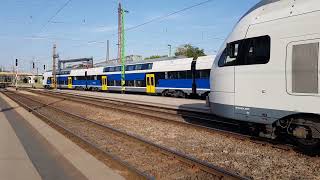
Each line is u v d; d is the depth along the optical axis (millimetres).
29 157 8867
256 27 9242
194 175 6949
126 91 40219
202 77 28766
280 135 9391
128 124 14406
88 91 51000
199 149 9312
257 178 6730
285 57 8367
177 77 31672
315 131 7996
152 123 14148
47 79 71875
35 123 15539
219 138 10492
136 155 8812
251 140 9711
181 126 12945
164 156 8445
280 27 8523
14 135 12297
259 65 9062
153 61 35812
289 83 8273
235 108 9883
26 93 48188
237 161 7984
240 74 9680
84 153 9141
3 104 28359
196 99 28594
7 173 7441
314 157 7992
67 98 32031
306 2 8055
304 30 7953
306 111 7906
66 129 12672
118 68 43125
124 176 7059
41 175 7270
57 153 9297
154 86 35000
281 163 7660
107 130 12430
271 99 8750
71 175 7234
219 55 10781
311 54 7785
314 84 7730
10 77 95312
